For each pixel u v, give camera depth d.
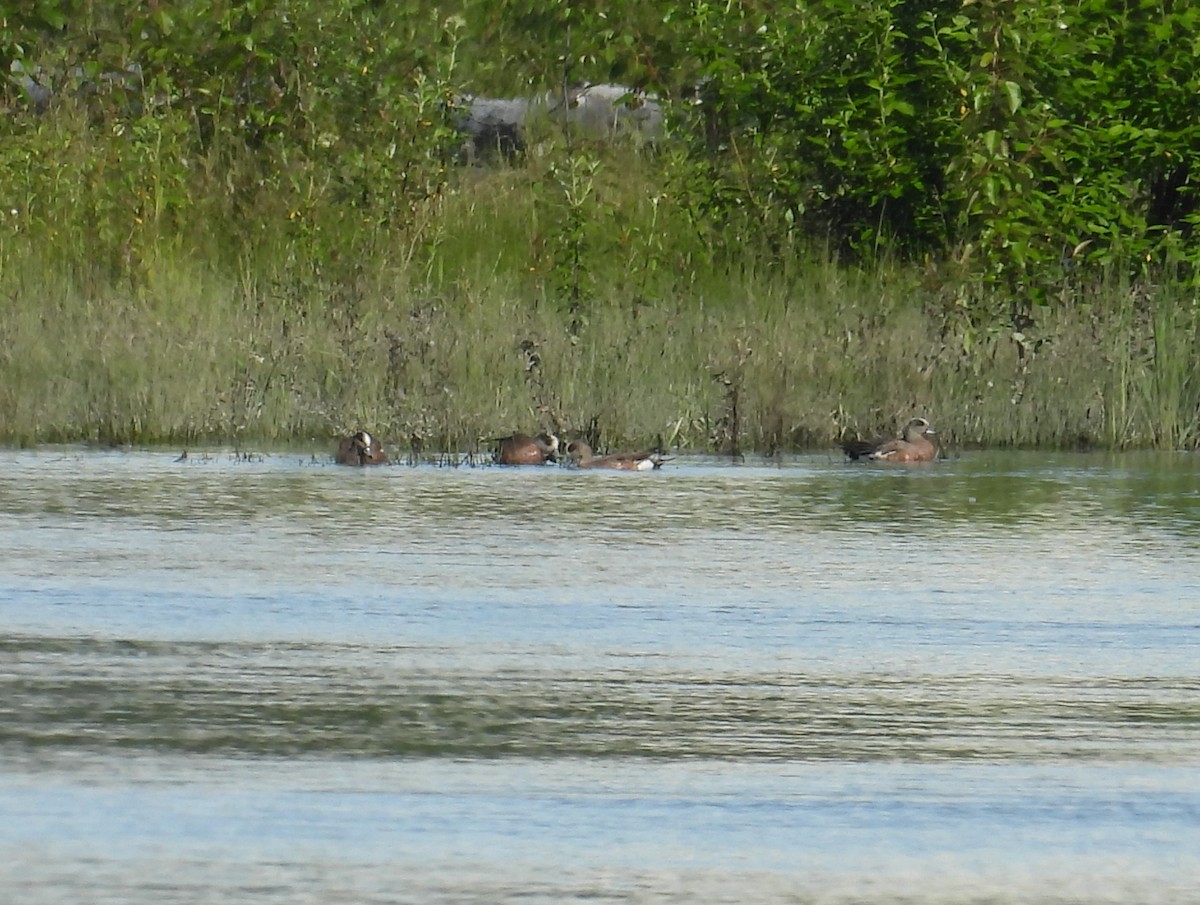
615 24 90.31
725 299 74.88
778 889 23.27
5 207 76.75
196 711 30.19
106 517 47.09
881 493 52.72
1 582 39.22
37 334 65.62
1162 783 27.28
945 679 32.47
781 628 36.00
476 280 74.19
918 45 81.56
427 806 26.06
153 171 78.56
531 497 51.44
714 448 62.62
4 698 30.70
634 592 38.97
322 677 32.16
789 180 81.69
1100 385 65.69
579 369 64.75
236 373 64.44
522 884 23.30
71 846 24.39
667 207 82.06
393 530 45.78
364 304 69.94
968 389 65.75
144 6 86.88
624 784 27.06
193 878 23.31
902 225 81.19
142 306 69.19
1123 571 41.62
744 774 27.52
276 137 82.38
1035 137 76.50
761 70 83.31
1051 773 27.69
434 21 88.12
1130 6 80.19
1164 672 33.09
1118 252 74.75
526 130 90.19
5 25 84.44
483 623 36.06
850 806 26.22
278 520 47.06
